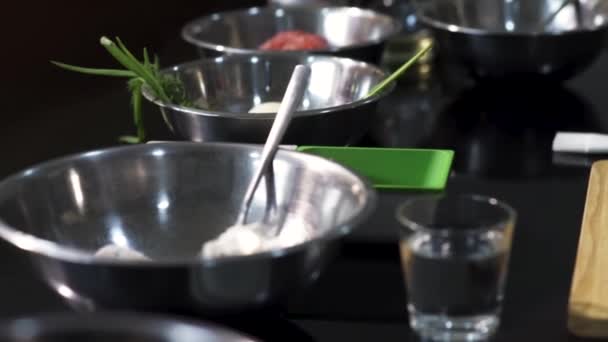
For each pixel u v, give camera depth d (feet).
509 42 5.72
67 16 6.72
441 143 5.16
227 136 4.63
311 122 4.59
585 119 5.50
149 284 3.42
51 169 3.94
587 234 4.11
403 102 5.79
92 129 5.45
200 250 4.06
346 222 3.55
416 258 3.51
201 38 6.16
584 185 4.65
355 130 4.73
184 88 5.18
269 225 4.03
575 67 5.82
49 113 5.77
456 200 3.67
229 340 3.19
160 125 5.39
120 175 4.06
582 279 3.83
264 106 5.01
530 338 3.65
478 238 3.49
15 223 3.81
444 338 3.54
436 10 6.38
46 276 3.54
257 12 6.40
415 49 6.30
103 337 3.24
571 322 3.65
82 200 3.99
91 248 3.97
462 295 3.51
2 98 6.11
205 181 4.12
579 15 6.37
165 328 3.23
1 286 3.92
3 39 6.17
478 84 6.09
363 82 5.07
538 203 4.50
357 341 3.64
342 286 3.92
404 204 3.64
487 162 4.91
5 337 3.22
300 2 6.79
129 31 7.36
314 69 5.22
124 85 6.29
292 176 4.03
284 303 3.63
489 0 6.48
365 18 6.26
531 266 4.02
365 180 3.81
